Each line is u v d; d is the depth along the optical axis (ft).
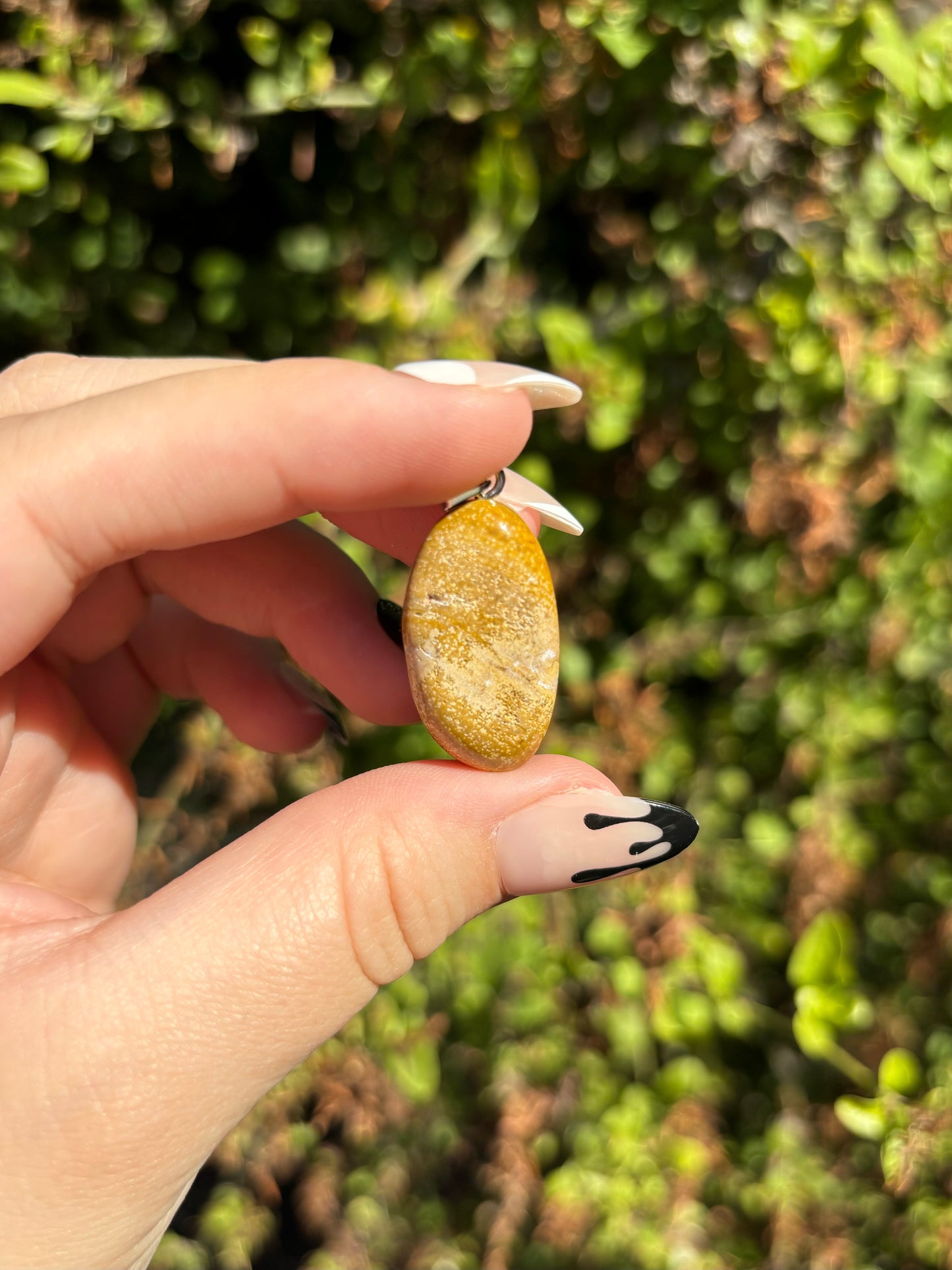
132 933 0.36
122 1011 0.34
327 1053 0.72
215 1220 0.77
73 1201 0.34
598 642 0.73
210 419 0.39
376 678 0.50
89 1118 0.34
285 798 0.71
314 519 0.65
